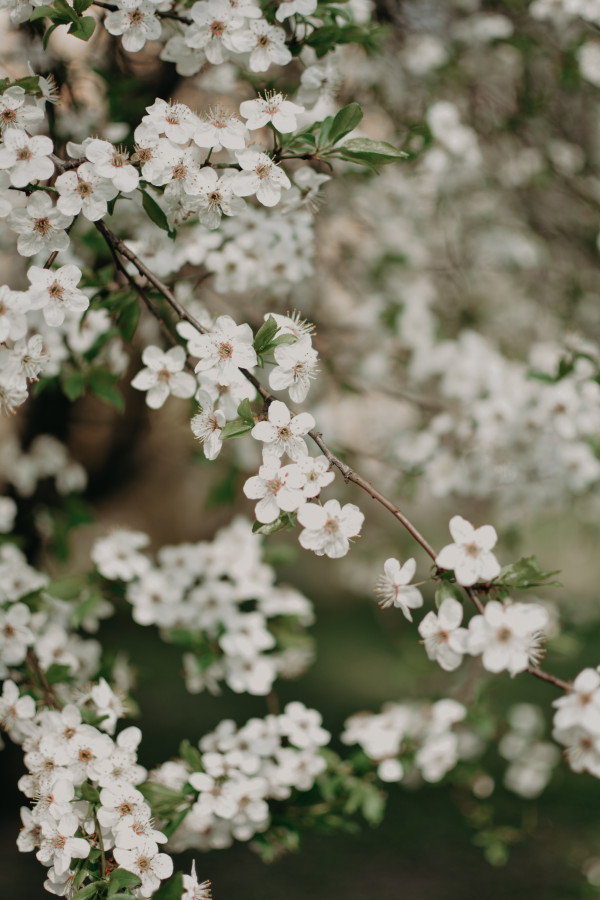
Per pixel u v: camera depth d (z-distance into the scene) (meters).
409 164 3.20
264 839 2.20
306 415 1.50
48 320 1.57
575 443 3.25
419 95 3.46
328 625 9.68
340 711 6.93
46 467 3.81
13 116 1.55
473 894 4.52
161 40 2.51
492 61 3.75
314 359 1.56
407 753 2.69
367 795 2.34
